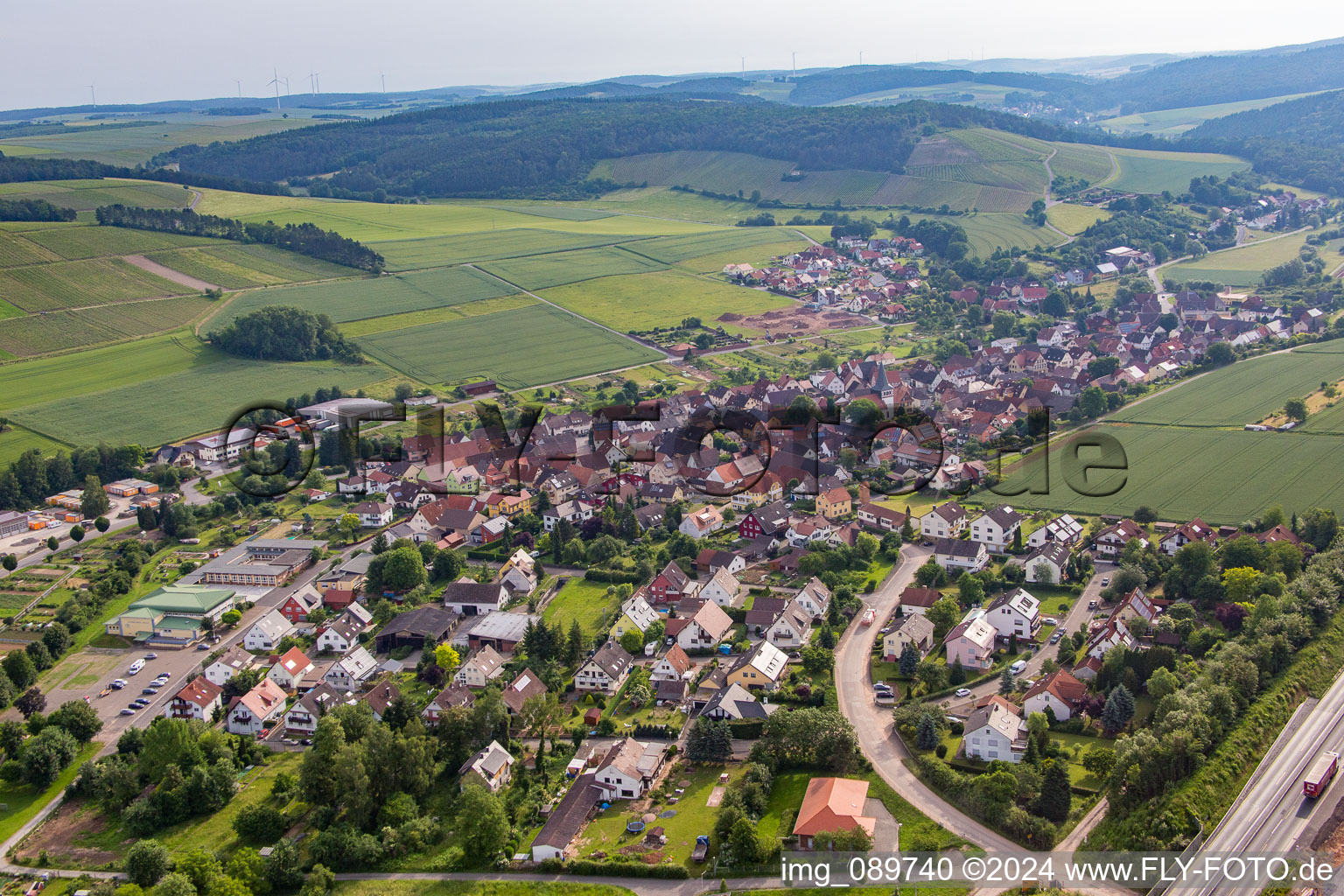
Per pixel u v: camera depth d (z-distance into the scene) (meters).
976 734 136.62
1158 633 162.50
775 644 174.88
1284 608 159.62
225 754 149.00
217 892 120.31
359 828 133.12
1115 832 118.44
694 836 127.88
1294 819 118.56
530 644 173.38
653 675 167.75
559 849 125.00
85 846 135.00
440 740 147.00
